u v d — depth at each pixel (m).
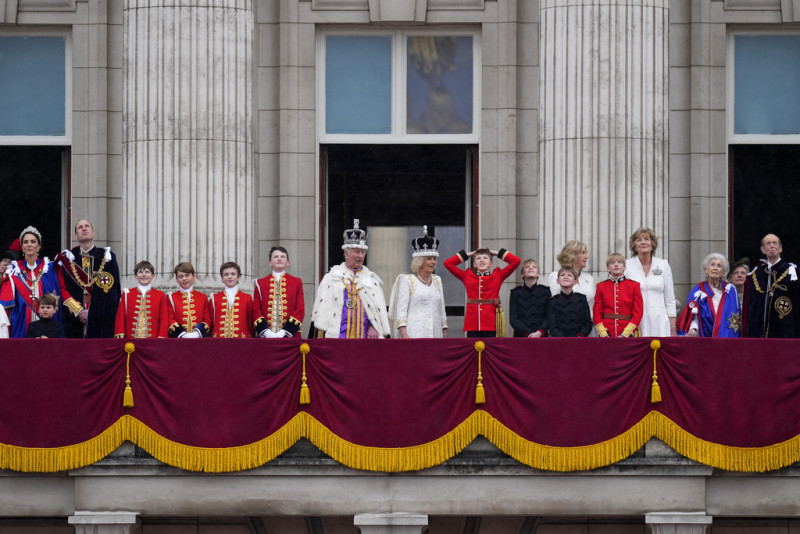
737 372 40.78
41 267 44.78
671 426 40.72
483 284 44.41
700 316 44.53
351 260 44.00
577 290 45.31
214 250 49.47
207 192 49.59
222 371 41.00
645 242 44.31
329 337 43.50
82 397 41.09
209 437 40.84
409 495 40.97
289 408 40.97
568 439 40.66
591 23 49.50
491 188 53.03
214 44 49.94
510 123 53.03
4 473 41.31
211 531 43.44
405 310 44.06
